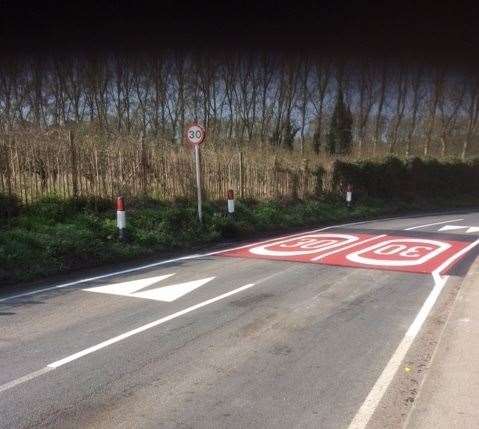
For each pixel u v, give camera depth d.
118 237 11.77
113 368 5.09
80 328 6.29
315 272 9.57
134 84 44.03
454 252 11.80
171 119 43.62
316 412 4.24
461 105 44.97
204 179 17.53
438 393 4.35
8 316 6.77
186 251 12.10
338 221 19.88
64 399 4.45
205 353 5.49
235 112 44.03
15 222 11.23
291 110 44.06
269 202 19.64
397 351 5.59
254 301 7.52
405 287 8.45
